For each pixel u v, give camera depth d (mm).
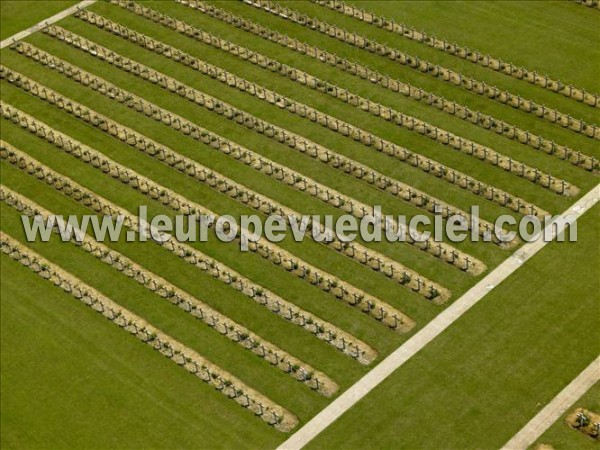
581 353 81375
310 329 87188
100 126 113125
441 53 115750
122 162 108000
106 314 91312
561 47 113938
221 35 124188
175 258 96000
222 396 82812
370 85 112812
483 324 85125
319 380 82812
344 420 79500
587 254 89562
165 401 83188
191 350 87000
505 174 99062
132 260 96438
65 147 111000
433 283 89500
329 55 118000
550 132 103062
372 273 91312
